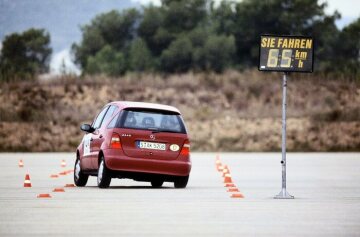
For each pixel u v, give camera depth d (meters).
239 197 53.00
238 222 38.47
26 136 163.88
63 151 159.62
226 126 171.50
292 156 127.12
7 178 71.94
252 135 168.75
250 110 179.88
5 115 171.25
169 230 35.28
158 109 60.00
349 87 193.00
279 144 167.12
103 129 60.34
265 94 189.62
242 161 109.56
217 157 112.44
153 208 44.84
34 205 45.84
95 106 182.75
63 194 53.53
